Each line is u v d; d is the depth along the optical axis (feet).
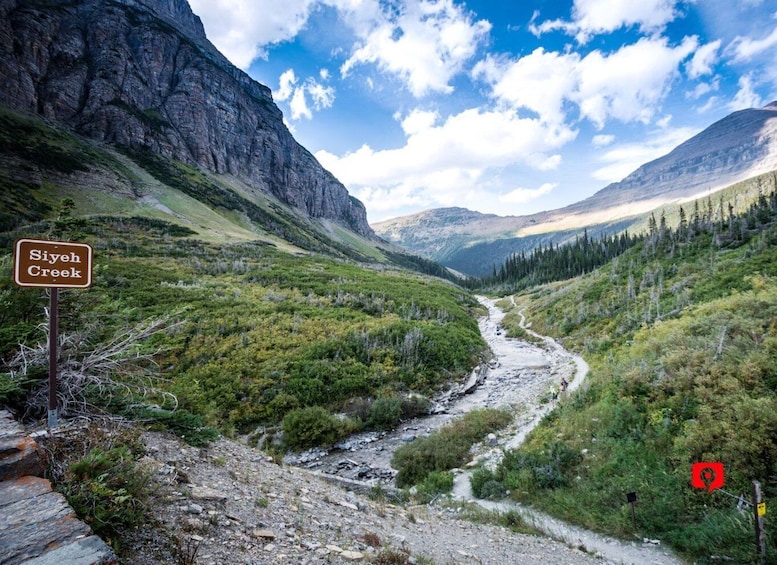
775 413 31.99
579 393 64.03
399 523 27.63
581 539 31.99
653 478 35.63
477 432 64.75
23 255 16.81
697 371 45.24
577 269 335.67
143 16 627.87
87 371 22.95
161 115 538.88
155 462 19.19
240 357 84.07
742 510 28.68
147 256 185.26
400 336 108.68
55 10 495.41
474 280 524.93
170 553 12.43
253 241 321.11
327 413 71.97
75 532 10.01
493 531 31.89
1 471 12.10
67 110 424.87
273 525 17.92
